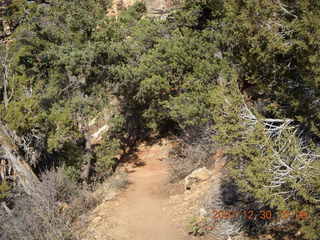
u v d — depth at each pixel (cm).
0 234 973
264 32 666
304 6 611
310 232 602
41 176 1409
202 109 1282
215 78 1343
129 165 1697
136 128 2019
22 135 1390
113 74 1521
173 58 1505
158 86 1510
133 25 1994
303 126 727
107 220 1030
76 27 1478
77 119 1462
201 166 1303
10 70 1667
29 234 912
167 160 1631
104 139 1620
